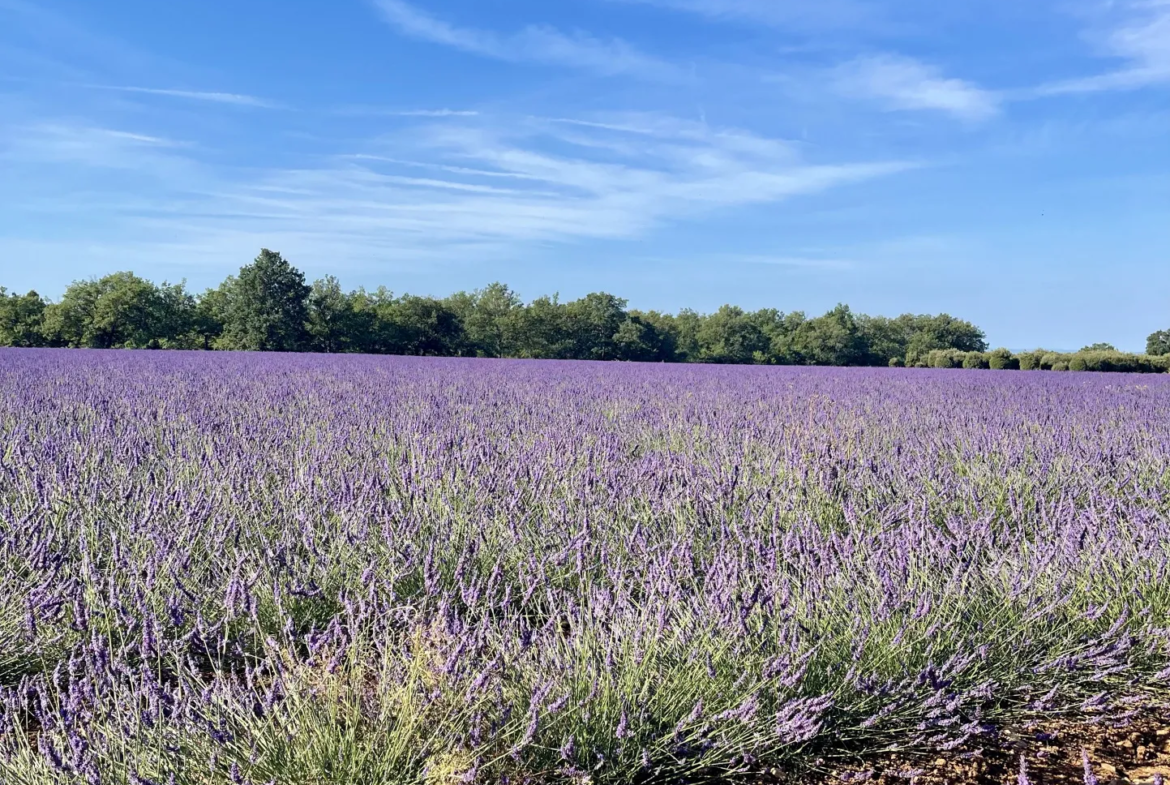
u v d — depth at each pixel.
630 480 3.87
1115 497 3.93
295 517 2.97
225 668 2.24
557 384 12.18
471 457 4.09
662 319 71.88
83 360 16.06
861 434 5.99
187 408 6.96
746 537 3.03
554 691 1.82
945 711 1.90
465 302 62.41
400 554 2.69
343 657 2.02
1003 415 8.04
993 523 3.44
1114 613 2.41
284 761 1.61
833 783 1.78
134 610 2.31
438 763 1.63
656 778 1.75
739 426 6.41
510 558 2.84
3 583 2.35
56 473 3.37
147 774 1.54
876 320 78.31
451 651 1.89
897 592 2.32
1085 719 2.06
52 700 1.99
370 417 6.62
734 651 2.01
